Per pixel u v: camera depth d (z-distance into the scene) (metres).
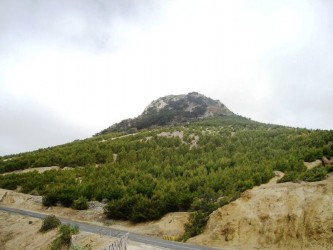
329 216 25.91
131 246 26.97
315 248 24.66
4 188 56.88
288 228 27.25
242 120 126.00
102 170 56.47
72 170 59.56
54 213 45.31
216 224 31.34
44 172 59.94
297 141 57.34
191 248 27.00
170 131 86.75
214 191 39.50
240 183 38.25
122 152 68.19
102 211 43.62
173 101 183.75
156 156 64.81
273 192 31.22
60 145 94.81
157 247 27.02
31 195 52.41
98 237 27.81
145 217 38.62
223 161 51.88
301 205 28.23
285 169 42.53
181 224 35.28
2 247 34.12
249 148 60.44
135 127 150.88
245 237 28.77
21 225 37.28
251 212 30.36
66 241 29.50
